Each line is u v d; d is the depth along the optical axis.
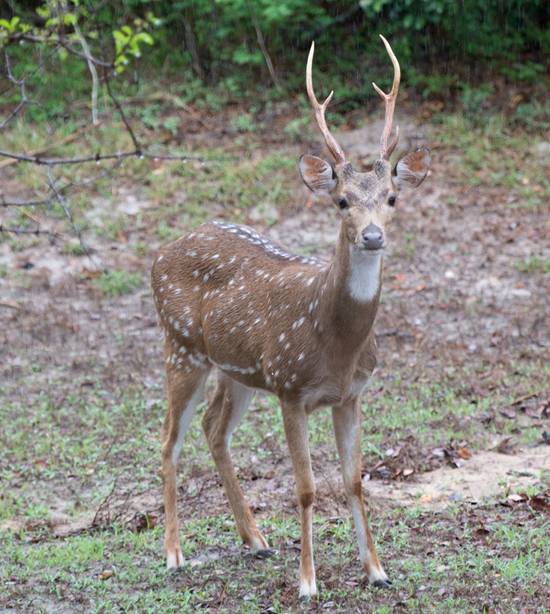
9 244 18.47
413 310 16.12
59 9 13.47
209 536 9.70
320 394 8.17
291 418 8.27
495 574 8.29
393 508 10.02
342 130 21.62
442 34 23.47
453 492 10.29
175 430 9.34
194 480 11.15
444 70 23.09
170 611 8.09
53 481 11.45
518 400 12.77
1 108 22.45
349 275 7.80
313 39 24.14
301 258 8.95
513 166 20.19
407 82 22.86
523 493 9.96
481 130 21.25
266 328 8.52
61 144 21.17
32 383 14.27
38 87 22.83
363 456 11.39
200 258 9.45
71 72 23.14
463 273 17.31
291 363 8.20
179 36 24.58
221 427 9.47
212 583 8.61
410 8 22.88
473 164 20.31
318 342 8.05
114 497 10.93
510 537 8.95
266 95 22.97
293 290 8.38
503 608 7.67
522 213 18.94
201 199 19.77
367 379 8.30
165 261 9.72
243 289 8.95
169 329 9.55
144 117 22.06
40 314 16.55
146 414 13.12
